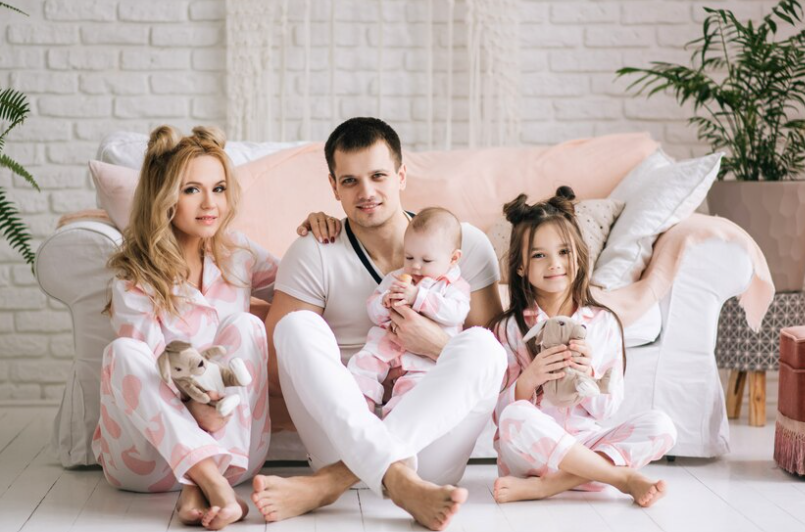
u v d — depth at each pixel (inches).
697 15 145.6
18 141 140.3
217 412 79.3
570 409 87.7
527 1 145.3
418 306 85.1
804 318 123.3
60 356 141.3
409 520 79.0
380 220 87.9
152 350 85.4
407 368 85.3
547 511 82.0
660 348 99.1
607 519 79.8
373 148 86.4
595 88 146.3
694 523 78.9
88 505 84.1
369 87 145.3
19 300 140.5
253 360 84.9
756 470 97.3
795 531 76.9
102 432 85.8
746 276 99.3
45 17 140.0
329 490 79.8
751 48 128.4
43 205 141.3
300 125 144.6
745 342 121.6
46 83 140.6
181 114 142.9
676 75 129.7
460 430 82.8
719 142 136.6
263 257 96.8
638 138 124.7
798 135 130.5
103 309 92.7
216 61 142.8
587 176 120.8
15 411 132.6
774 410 131.5
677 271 99.7
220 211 90.0
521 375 86.6
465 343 80.7
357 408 78.4
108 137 117.2
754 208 125.0
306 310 84.6
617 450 84.8
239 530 76.2
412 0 144.5
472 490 88.7
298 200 112.6
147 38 141.8
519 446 84.3
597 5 145.6
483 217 118.1
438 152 124.7
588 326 89.5
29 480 93.0
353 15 144.3
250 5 139.3
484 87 143.8
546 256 88.3
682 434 99.0
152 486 87.0
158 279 86.2
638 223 105.8
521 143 146.8
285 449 96.2
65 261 94.7
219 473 77.9
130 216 89.4
